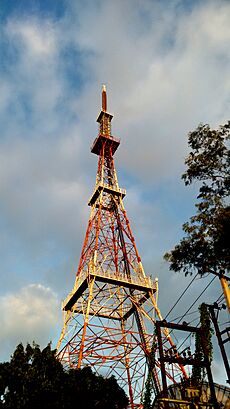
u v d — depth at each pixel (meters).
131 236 65.25
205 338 33.94
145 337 54.41
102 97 87.75
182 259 27.25
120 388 37.88
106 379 37.94
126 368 55.06
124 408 37.09
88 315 51.84
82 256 62.53
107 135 80.62
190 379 34.34
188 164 28.50
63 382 33.97
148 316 55.62
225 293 25.53
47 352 36.38
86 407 33.69
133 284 56.72
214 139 28.05
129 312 60.25
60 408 32.09
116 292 57.97
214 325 31.11
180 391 34.16
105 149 80.19
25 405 31.03
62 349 51.22
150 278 59.00
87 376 36.41
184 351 34.81
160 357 34.19
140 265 60.66
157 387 43.34
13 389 32.62
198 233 26.50
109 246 64.31
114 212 69.88
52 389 32.59
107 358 51.34
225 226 25.36
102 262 60.31
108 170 77.25
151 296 57.00
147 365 48.09
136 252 62.66
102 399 34.91
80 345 48.38
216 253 25.97
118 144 80.69
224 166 27.80
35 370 33.84
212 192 27.78
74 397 33.38
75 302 57.22
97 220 65.81
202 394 33.94
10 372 33.22
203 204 27.19
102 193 70.50
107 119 84.69
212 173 28.03
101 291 57.03
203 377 33.69
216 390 35.31
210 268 26.52
